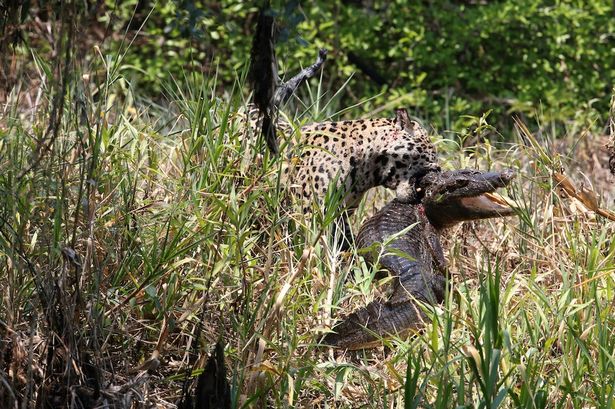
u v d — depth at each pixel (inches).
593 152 642.8
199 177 409.1
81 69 343.3
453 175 434.0
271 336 360.5
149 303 368.8
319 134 473.4
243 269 365.7
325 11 846.5
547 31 832.3
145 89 816.9
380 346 399.2
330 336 386.3
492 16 834.8
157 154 456.4
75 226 335.3
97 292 337.7
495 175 425.4
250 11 809.5
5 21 327.3
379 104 802.2
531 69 851.4
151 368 339.9
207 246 382.9
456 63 844.0
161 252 372.5
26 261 336.8
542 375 358.3
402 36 864.9
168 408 347.6
